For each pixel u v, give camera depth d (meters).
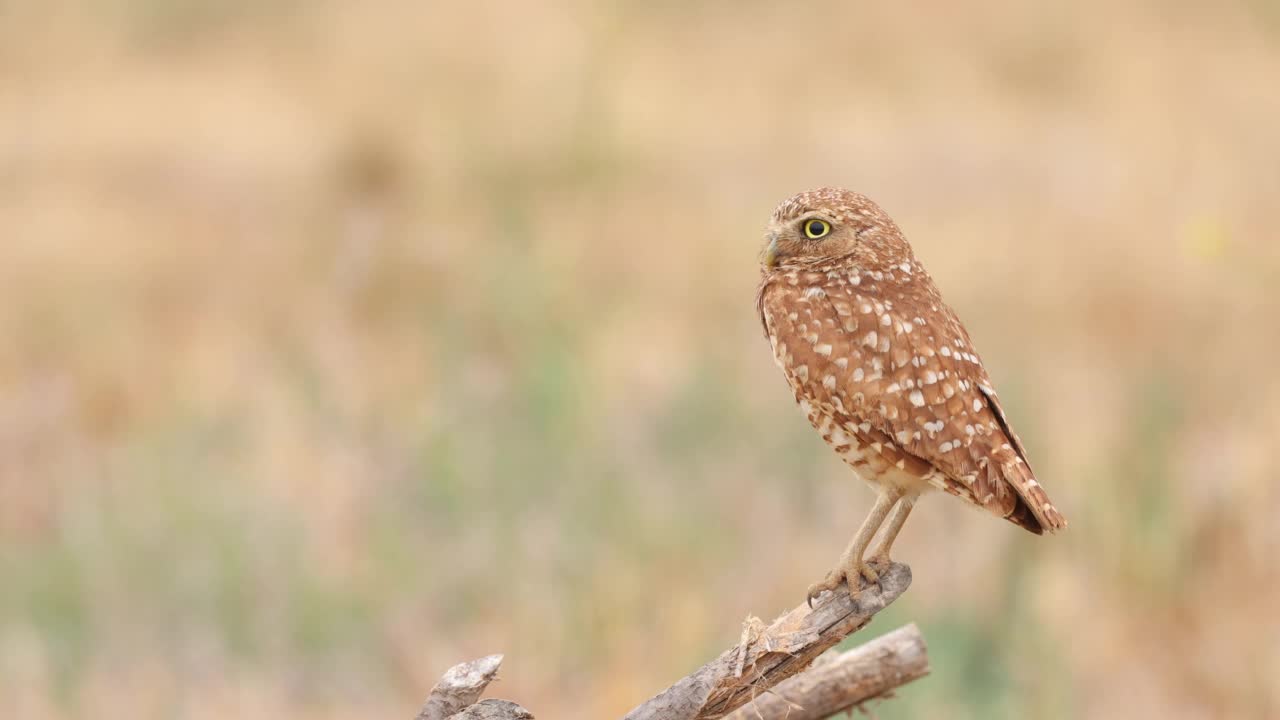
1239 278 17.25
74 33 30.08
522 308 15.48
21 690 11.06
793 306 6.63
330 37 27.41
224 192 22.70
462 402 13.74
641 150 22.80
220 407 14.91
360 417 14.27
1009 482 6.23
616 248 19.44
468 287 16.88
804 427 14.22
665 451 13.84
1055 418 13.91
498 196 19.94
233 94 27.62
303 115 25.27
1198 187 19.19
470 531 12.50
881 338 6.43
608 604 11.11
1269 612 11.85
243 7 31.31
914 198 21.67
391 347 17.00
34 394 16.06
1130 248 18.23
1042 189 21.45
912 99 26.25
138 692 11.17
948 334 6.49
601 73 21.73
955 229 20.19
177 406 15.23
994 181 22.11
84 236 20.78
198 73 29.23
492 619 11.95
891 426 6.31
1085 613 11.66
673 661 10.38
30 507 13.74
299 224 21.30
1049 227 19.64
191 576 11.95
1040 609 11.23
